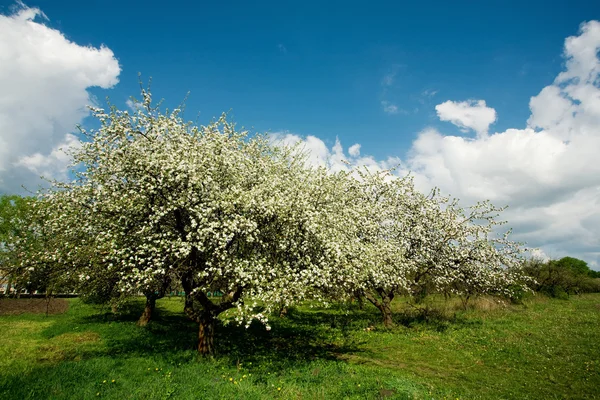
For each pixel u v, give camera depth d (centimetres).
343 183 1969
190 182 1134
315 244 1315
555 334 1798
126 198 1173
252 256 1199
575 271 4691
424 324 2091
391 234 2197
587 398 1027
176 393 909
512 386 1118
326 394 954
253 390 947
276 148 2072
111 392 902
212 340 1326
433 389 1055
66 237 1229
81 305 2805
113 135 1252
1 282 1330
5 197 2280
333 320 2264
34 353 1284
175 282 1504
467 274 2211
